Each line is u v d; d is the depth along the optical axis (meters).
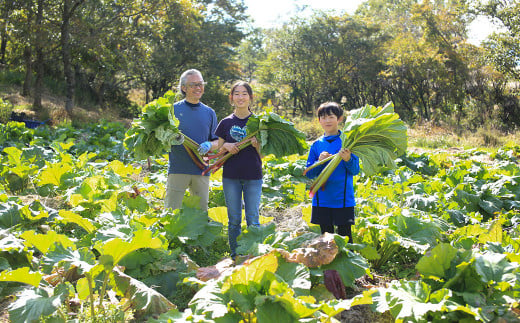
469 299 3.37
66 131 15.86
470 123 27.09
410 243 4.48
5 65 30.03
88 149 12.98
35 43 22.50
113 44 25.45
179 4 27.02
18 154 8.75
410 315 3.20
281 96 50.00
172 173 5.21
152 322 3.04
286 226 6.09
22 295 3.27
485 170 8.95
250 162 4.71
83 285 3.42
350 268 3.93
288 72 45.41
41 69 24.27
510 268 3.50
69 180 7.41
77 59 27.14
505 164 10.85
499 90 28.64
